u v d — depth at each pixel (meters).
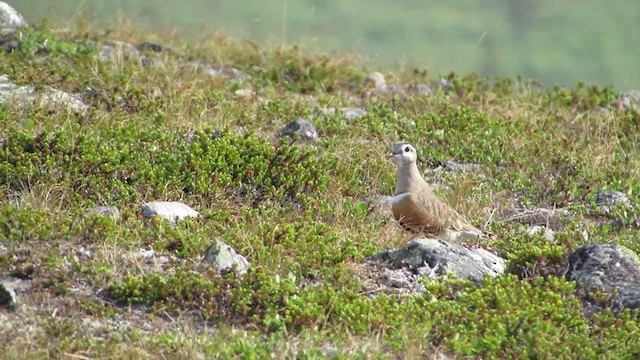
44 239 14.65
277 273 14.59
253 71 25.58
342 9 85.94
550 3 107.50
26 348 12.17
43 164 16.81
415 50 81.94
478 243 16.80
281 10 69.31
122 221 15.48
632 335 13.56
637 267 14.82
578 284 14.68
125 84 21.72
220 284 13.80
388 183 18.83
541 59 91.44
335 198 17.78
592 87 26.50
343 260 15.05
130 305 13.48
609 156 21.39
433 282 14.56
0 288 13.25
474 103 24.50
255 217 16.36
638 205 18.78
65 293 13.63
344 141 20.61
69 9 29.78
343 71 26.03
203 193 17.00
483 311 13.80
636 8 110.38
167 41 27.28
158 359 12.34
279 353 12.62
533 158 20.92
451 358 13.03
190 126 20.09
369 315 13.40
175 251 14.82
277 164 17.89
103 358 12.27
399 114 22.81
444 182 19.64
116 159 17.20
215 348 12.44
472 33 93.94
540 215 18.45
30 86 21.11
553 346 13.09
